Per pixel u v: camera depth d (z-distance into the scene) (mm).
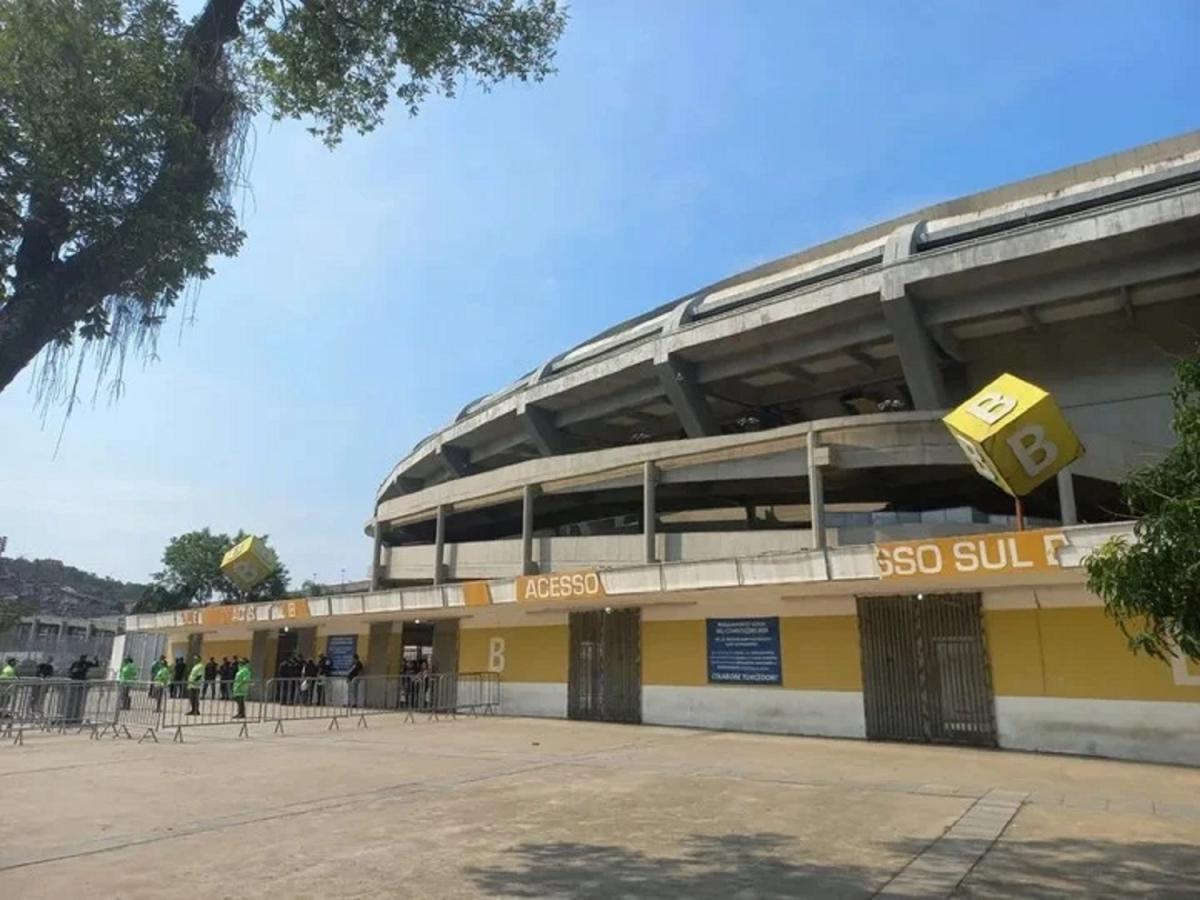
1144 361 29219
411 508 38531
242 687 21766
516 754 14742
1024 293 28562
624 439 43500
